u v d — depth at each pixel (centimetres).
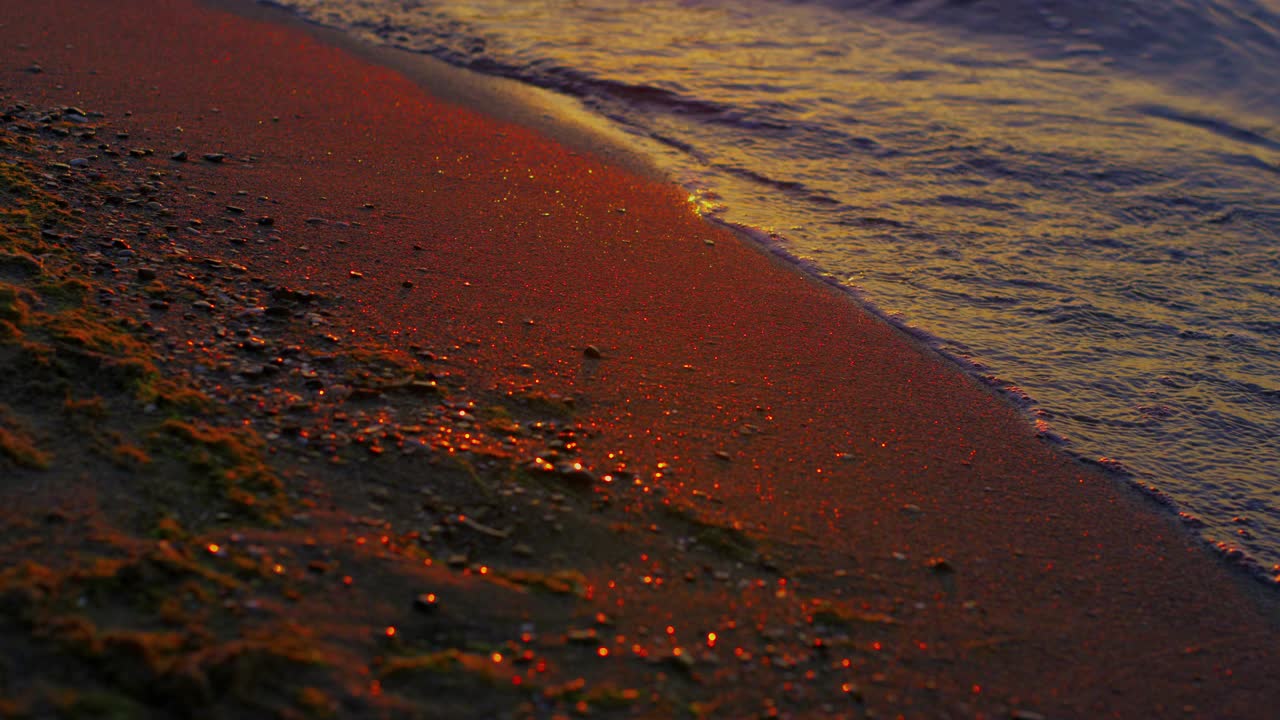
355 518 276
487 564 270
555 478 311
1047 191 663
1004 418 404
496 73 827
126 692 198
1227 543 344
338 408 327
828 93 834
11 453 262
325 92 691
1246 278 561
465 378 363
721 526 304
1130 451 393
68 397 291
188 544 248
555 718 221
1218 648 293
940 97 842
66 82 612
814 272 520
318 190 515
